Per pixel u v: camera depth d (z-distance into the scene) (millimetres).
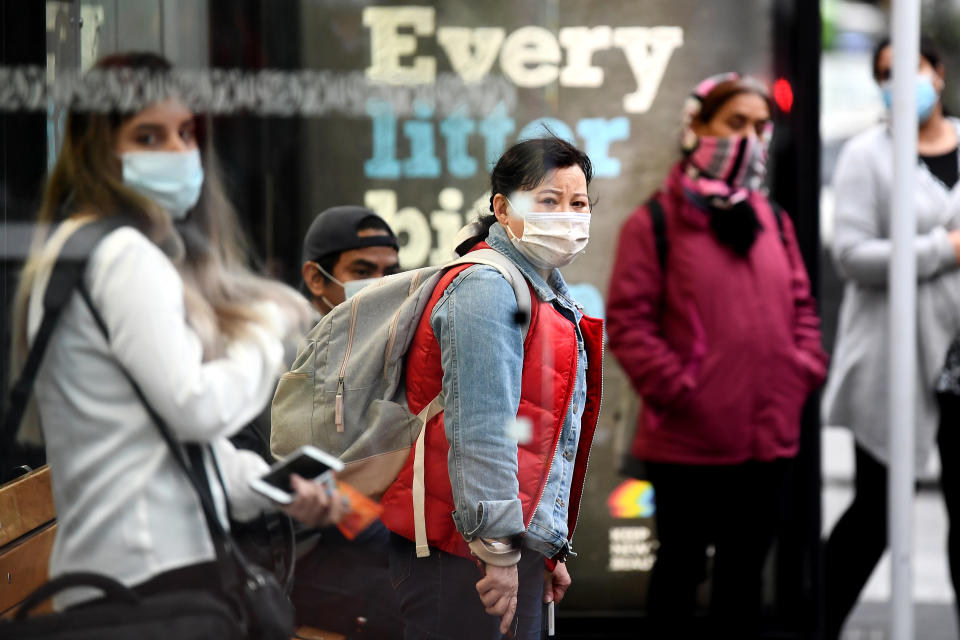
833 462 13695
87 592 5730
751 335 11898
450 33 6219
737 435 11992
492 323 6586
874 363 12766
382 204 6195
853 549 12938
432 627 6418
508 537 6633
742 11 12516
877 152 12812
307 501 6062
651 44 12422
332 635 6129
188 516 5789
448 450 6488
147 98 5715
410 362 6395
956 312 12438
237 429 5883
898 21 11492
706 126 12047
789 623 13039
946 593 13578
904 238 11609
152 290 5707
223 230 5836
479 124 6352
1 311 5672
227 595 5848
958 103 12867
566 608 12898
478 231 6691
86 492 5711
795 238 12617
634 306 11977
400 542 6391
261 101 5895
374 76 6090
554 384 7004
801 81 12641
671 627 12383
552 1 6336
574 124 12445
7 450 5680
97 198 5684
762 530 12297
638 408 12367
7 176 5633
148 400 5719
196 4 5762
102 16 5672
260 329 5895
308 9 5949
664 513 12281
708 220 11930
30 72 5629
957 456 12594
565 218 6938
